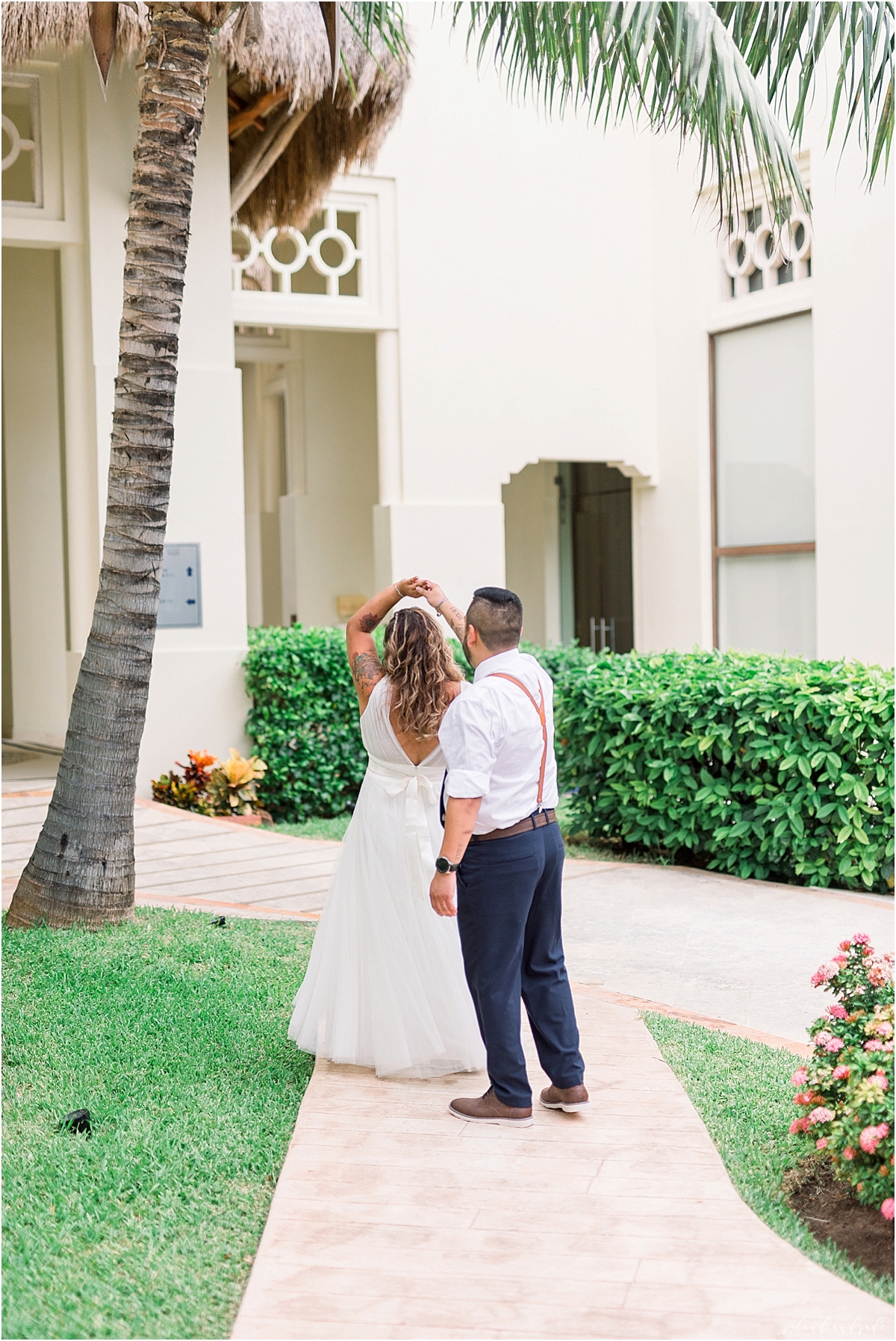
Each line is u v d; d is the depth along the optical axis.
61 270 9.71
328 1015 4.26
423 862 4.09
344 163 10.47
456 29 11.83
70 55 9.24
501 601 3.68
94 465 9.55
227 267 9.90
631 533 14.54
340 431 14.15
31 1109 3.81
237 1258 3.02
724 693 7.55
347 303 11.59
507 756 3.57
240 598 10.09
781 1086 4.14
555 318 12.55
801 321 11.38
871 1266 3.00
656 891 7.36
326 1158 3.50
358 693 4.25
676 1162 3.48
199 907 6.64
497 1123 3.74
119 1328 2.69
